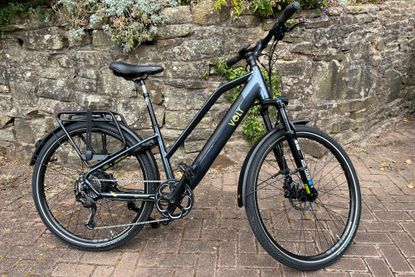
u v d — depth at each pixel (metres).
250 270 2.35
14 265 2.41
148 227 2.80
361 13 3.95
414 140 4.45
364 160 3.89
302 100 3.65
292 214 2.93
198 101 3.41
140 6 3.15
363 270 2.34
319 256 2.35
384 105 4.72
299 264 2.29
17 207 3.06
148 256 2.49
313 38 3.54
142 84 2.49
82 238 2.56
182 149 3.49
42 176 2.59
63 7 3.31
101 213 2.95
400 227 2.75
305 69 3.59
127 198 2.48
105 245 2.52
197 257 2.47
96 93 3.48
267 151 2.32
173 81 3.35
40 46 3.47
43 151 2.56
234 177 3.49
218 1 3.18
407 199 3.15
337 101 3.88
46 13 3.36
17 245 2.61
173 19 3.23
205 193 3.24
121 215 2.93
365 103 4.18
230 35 3.33
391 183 3.42
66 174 3.45
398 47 4.81
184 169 2.40
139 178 3.18
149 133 3.50
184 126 3.45
